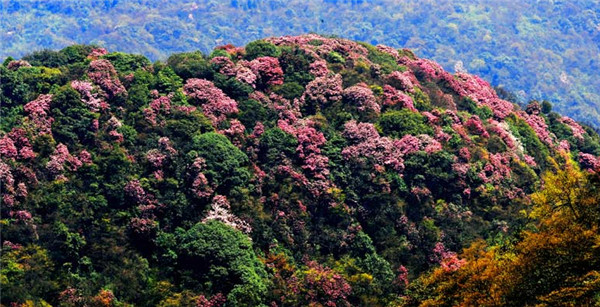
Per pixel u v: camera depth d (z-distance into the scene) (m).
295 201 69.00
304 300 61.97
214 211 65.75
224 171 68.12
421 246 69.12
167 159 68.00
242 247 63.41
